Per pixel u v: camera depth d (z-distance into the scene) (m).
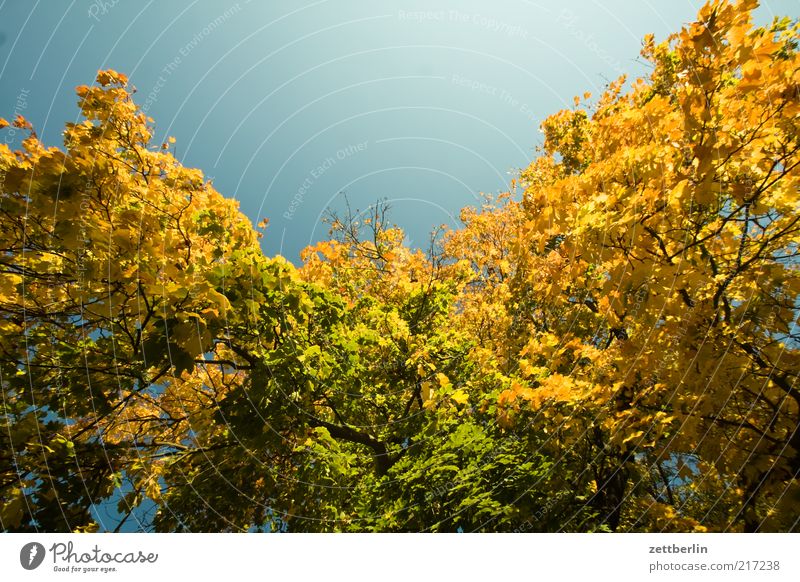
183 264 4.58
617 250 3.18
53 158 3.70
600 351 4.42
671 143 2.98
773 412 3.70
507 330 8.60
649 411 4.14
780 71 2.57
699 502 6.09
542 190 3.46
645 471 6.68
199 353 4.28
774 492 3.68
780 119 2.65
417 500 5.34
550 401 4.91
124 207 4.06
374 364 8.33
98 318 4.73
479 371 7.78
